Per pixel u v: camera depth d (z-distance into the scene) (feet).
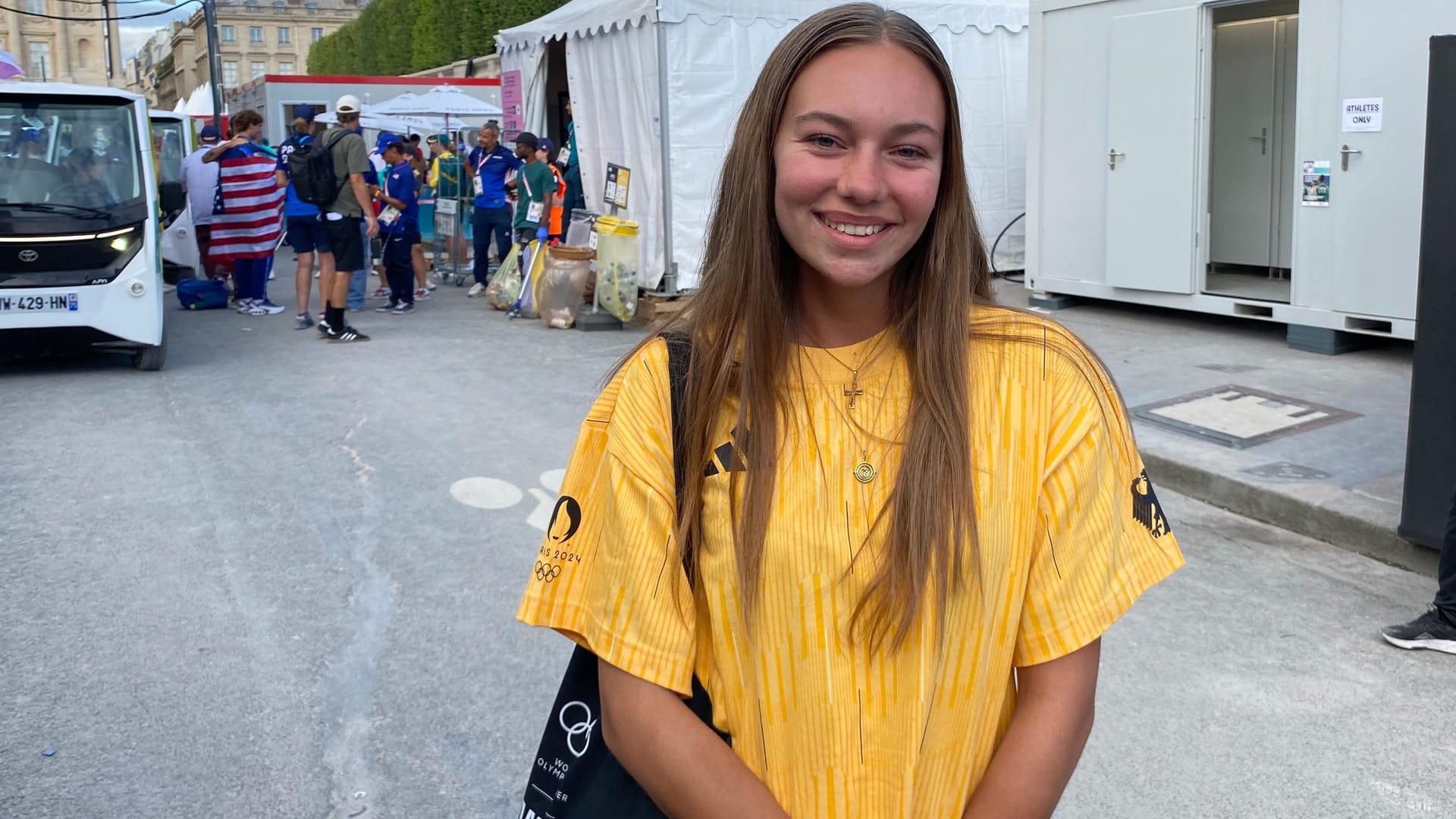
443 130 66.13
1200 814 9.89
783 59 4.16
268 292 46.03
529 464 20.54
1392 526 15.46
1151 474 18.92
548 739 4.65
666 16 31.55
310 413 24.64
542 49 39.17
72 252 27.61
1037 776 4.14
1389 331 24.39
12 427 23.85
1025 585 4.22
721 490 4.11
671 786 4.06
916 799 4.09
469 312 39.06
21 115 27.76
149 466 20.89
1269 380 23.35
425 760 10.94
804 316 4.34
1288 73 29.86
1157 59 28.07
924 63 4.12
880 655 4.02
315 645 13.37
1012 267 39.37
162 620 14.11
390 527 17.39
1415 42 23.18
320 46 188.96
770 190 4.21
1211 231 32.48
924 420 4.00
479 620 13.99
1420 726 11.27
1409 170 23.58
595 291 34.86
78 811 10.11
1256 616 13.84
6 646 13.41
